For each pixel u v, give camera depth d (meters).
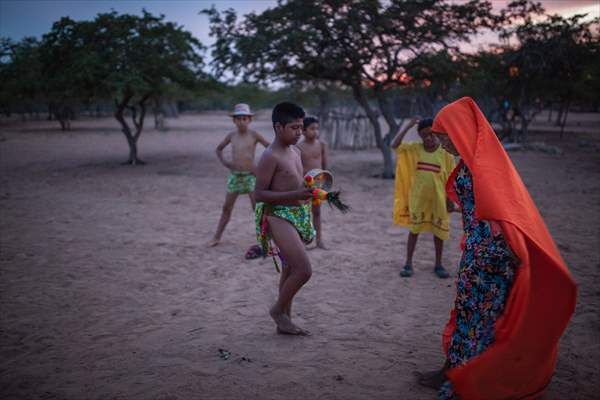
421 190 4.96
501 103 23.08
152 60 14.86
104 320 4.13
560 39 19.28
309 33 11.30
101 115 61.22
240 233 7.43
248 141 6.46
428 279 5.15
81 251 6.40
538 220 2.59
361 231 7.47
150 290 4.91
